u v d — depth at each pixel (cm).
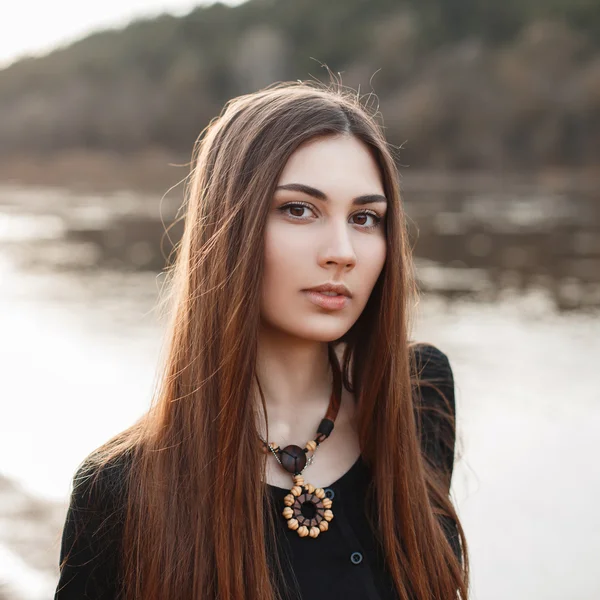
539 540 456
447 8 7281
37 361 959
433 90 5812
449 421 188
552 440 635
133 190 5531
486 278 1608
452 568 164
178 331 157
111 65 8281
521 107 5588
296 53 7438
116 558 152
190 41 8400
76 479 156
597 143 5372
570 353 970
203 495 149
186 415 153
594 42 6309
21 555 433
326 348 167
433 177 5491
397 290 158
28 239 2552
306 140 146
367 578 152
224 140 154
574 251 2045
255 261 145
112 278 1723
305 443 162
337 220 146
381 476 159
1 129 7231
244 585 145
